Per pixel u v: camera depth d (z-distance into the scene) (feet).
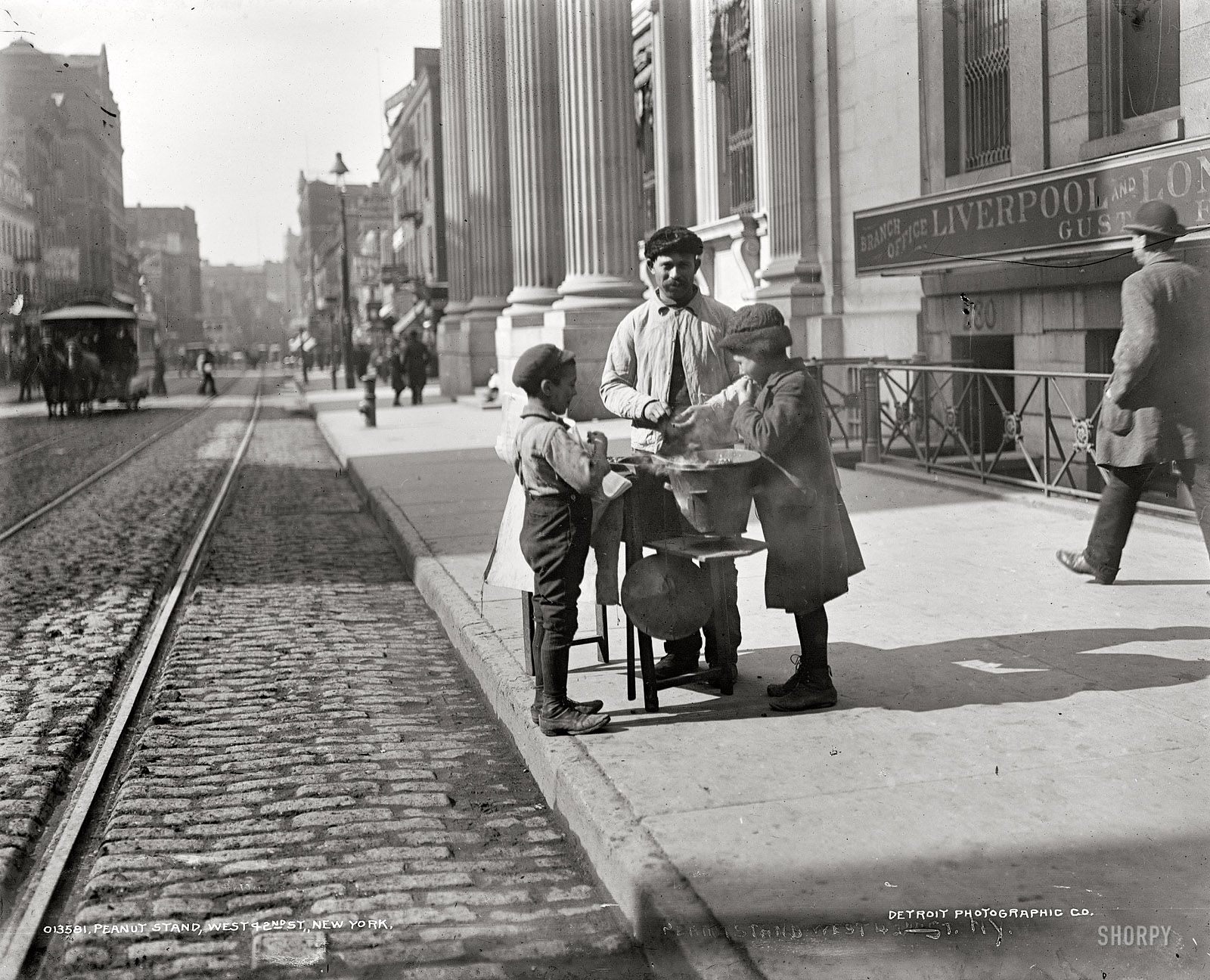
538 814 13.57
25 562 31.09
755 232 54.13
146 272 269.23
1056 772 12.27
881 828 11.15
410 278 158.20
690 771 12.81
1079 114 32.17
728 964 9.21
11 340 132.05
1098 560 20.31
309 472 53.72
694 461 14.55
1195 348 18.15
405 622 23.67
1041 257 29.22
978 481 32.09
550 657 14.37
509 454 15.15
